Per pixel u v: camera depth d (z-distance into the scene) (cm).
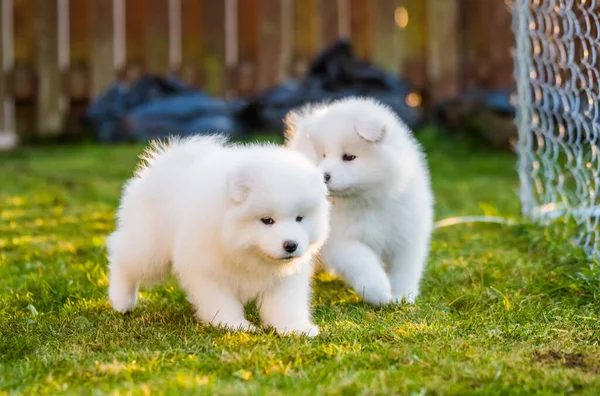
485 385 389
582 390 385
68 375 407
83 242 746
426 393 378
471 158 1327
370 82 1407
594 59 608
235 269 486
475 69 1526
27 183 1097
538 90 763
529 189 805
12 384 396
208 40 1534
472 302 552
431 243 744
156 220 513
